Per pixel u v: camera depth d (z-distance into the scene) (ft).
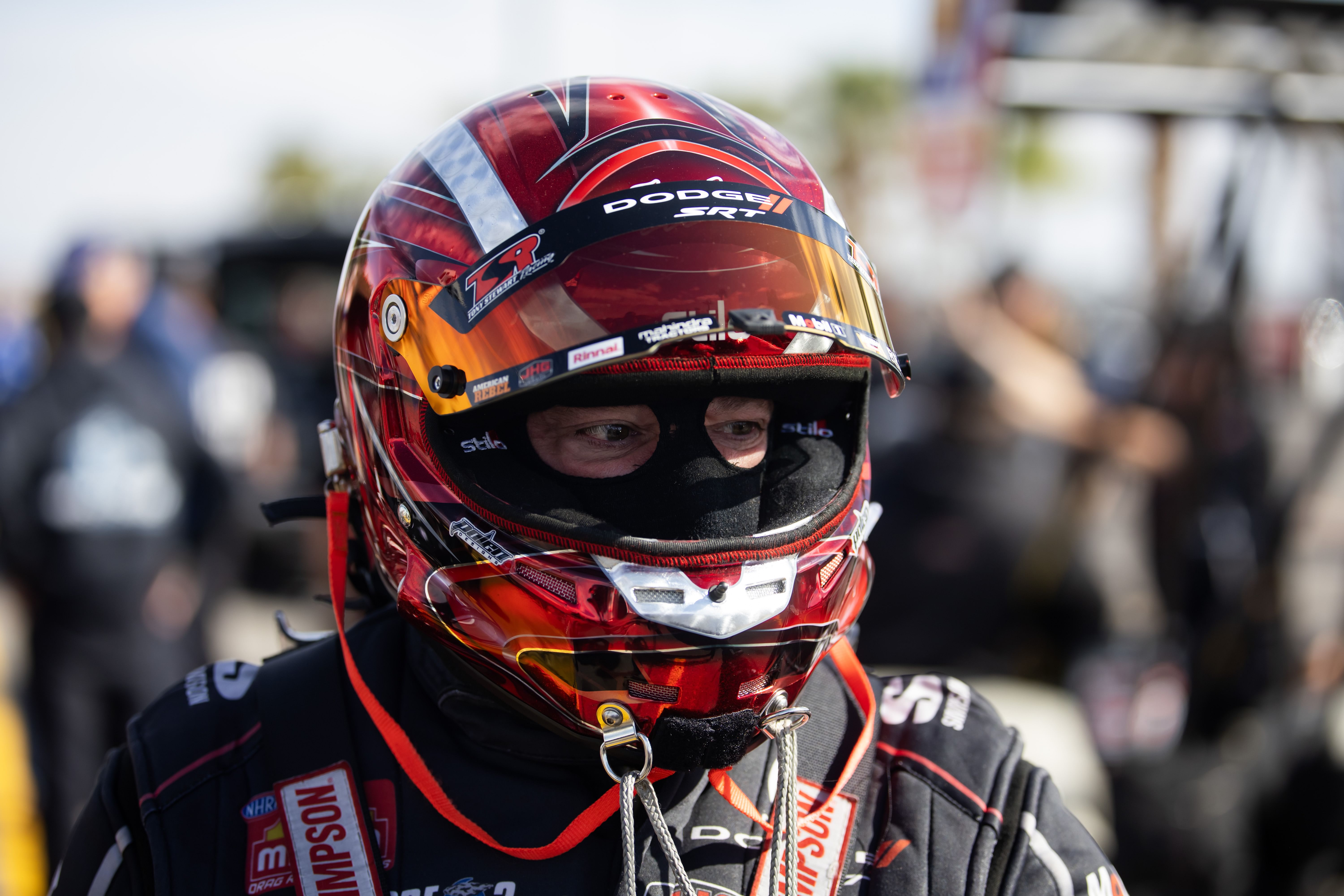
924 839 3.30
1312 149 8.66
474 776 3.46
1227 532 9.08
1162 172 9.71
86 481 10.53
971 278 11.25
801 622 3.29
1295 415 8.96
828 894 3.26
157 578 10.88
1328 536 8.58
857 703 3.67
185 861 3.35
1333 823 7.71
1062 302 14.17
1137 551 9.66
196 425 11.32
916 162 11.50
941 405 9.76
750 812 3.37
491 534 3.29
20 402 10.64
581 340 3.19
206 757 3.57
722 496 3.39
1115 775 8.68
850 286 3.52
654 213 3.32
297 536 18.99
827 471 3.60
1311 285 9.50
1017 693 9.74
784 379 3.40
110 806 3.59
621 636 3.16
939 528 9.64
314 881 3.30
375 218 3.84
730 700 3.22
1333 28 8.50
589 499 3.42
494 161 3.57
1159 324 9.37
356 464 3.80
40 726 10.64
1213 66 8.58
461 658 3.41
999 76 8.79
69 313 10.80
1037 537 9.48
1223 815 8.23
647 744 3.19
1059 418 9.50
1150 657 9.21
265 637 17.83
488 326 3.31
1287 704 8.18
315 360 20.35
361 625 4.05
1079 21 8.74
